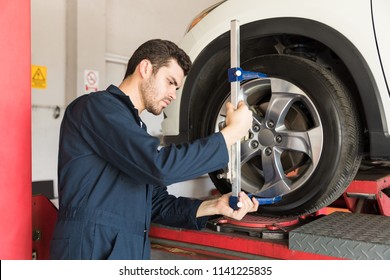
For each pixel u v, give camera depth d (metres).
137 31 3.70
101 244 1.22
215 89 1.81
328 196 1.49
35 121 2.92
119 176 1.27
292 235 1.38
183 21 4.18
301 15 1.59
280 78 1.57
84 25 3.11
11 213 1.21
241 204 1.38
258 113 1.71
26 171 1.24
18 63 1.20
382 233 1.36
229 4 1.79
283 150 1.61
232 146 1.37
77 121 1.23
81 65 3.10
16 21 1.19
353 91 1.67
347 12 1.53
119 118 1.18
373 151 1.50
